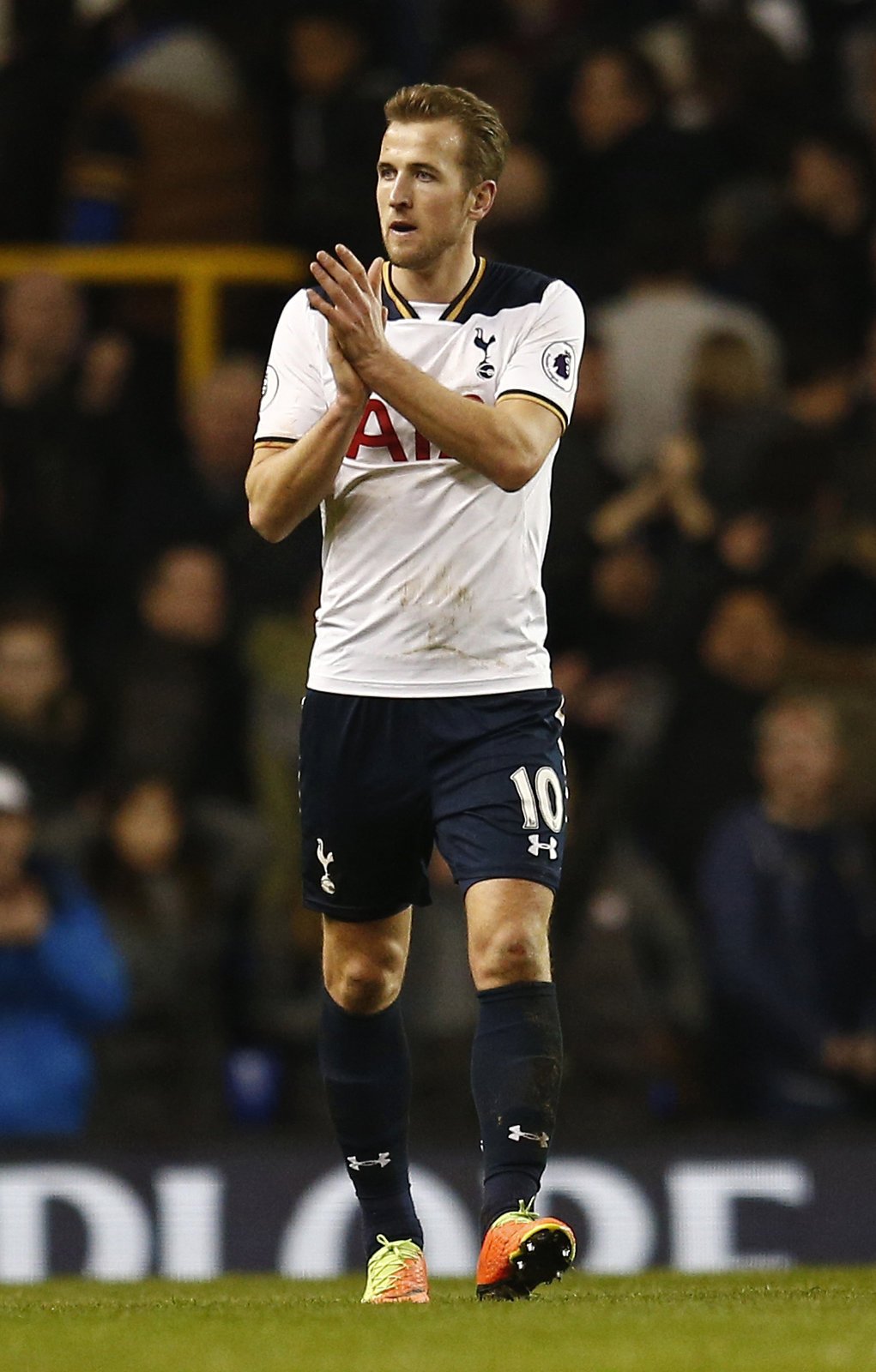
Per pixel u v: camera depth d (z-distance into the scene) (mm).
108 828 29078
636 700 31141
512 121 38094
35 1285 20062
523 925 15297
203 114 36469
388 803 15930
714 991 29000
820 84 42344
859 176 38031
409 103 15742
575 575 32469
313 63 37875
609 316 34844
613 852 29250
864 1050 28672
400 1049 16625
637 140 38031
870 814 31453
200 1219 25609
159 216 36562
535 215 36188
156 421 36094
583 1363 11648
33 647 30906
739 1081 29016
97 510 34875
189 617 31688
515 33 41594
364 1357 12031
